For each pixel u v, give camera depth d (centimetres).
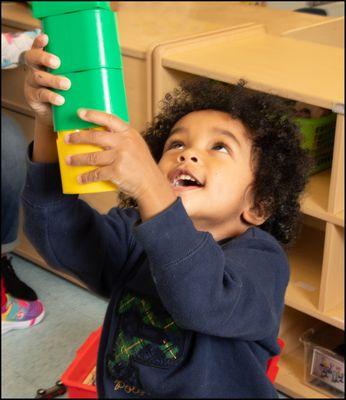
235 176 94
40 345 176
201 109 103
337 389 159
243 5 216
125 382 94
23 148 175
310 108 156
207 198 91
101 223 99
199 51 160
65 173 74
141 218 75
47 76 73
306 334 168
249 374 88
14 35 168
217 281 77
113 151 71
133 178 71
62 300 195
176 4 211
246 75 143
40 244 94
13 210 176
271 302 87
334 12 263
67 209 92
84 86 73
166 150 97
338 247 149
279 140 100
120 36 172
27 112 196
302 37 188
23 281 204
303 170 105
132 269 100
